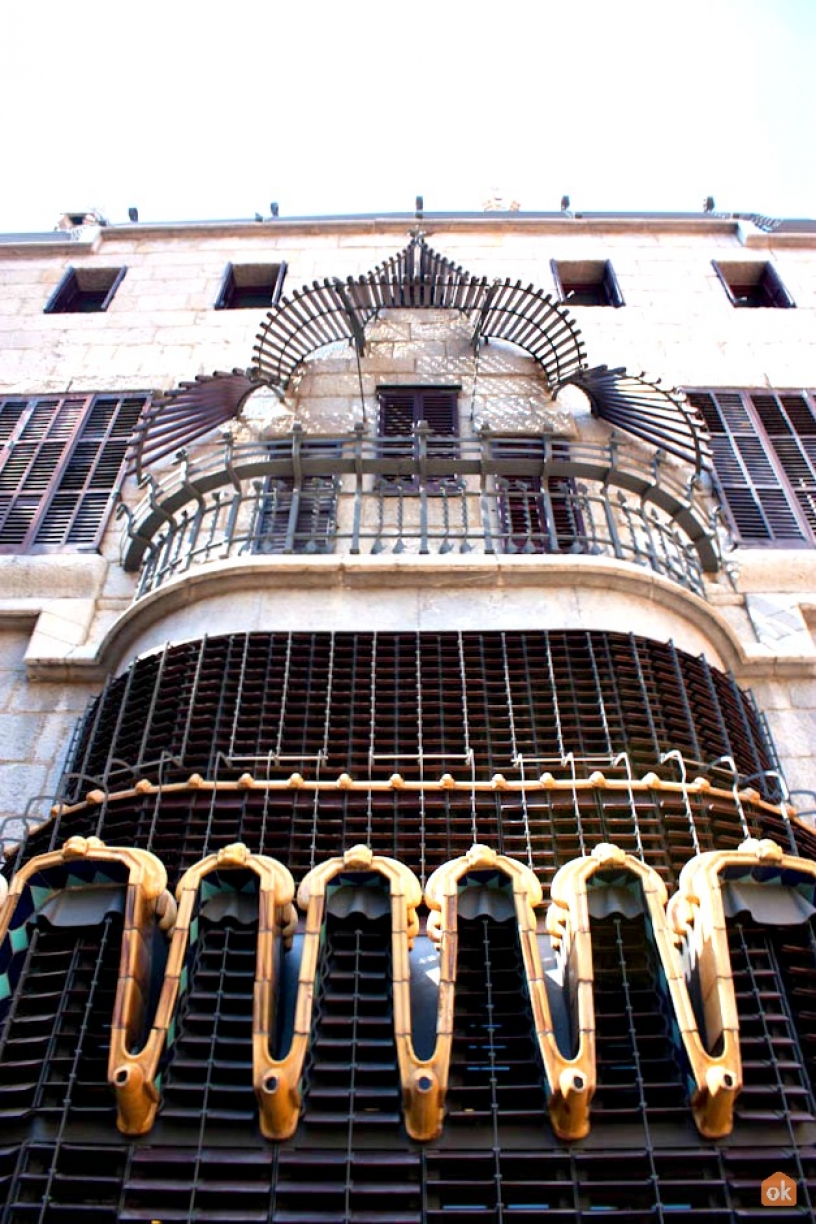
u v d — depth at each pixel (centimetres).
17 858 590
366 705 691
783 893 504
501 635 748
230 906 499
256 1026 434
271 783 607
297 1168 429
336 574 788
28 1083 459
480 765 652
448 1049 435
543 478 892
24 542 1013
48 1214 414
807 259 1523
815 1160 436
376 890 504
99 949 504
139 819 605
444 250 1530
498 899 507
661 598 805
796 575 970
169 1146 435
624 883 507
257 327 1327
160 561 912
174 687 722
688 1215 416
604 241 1564
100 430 1173
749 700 813
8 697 838
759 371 1274
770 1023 486
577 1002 456
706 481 1095
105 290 1495
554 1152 435
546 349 1225
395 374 1183
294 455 882
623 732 671
